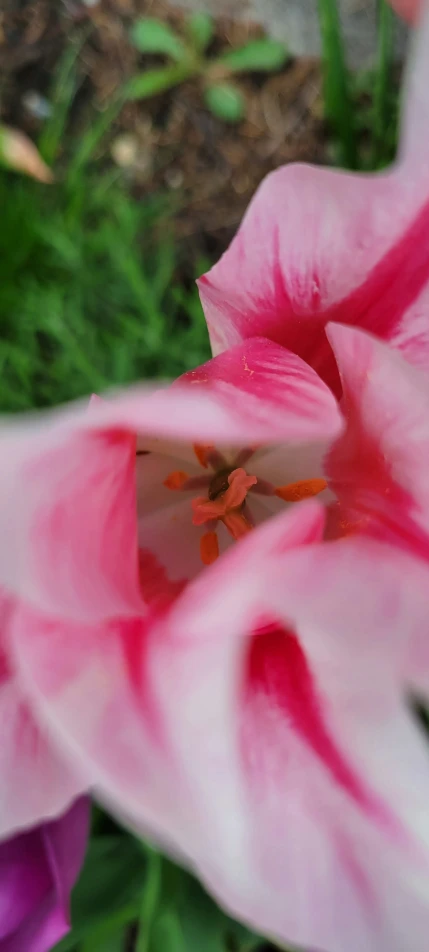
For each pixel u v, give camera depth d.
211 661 0.19
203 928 0.35
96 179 0.61
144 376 0.54
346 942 0.20
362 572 0.18
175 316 0.59
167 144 0.62
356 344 0.22
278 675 0.22
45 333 0.59
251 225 0.24
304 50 0.62
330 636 0.18
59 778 0.22
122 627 0.21
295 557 0.19
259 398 0.21
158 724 0.19
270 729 0.21
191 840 0.18
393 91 0.51
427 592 0.19
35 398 0.55
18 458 0.18
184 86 0.63
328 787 0.20
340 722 0.20
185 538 0.27
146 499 0.27
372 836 0.19
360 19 0.57
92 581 0.20
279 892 0.19
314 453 0.25
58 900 0.26
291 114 0.62
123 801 0.18
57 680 0.20
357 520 0.23
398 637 0.18
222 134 0.63
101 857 0.35
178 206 0.61
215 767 0.19
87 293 0.56
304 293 0.24
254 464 0.27
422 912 0.20
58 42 0.64
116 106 0.58
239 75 0.63
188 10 0.62
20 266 0.56
